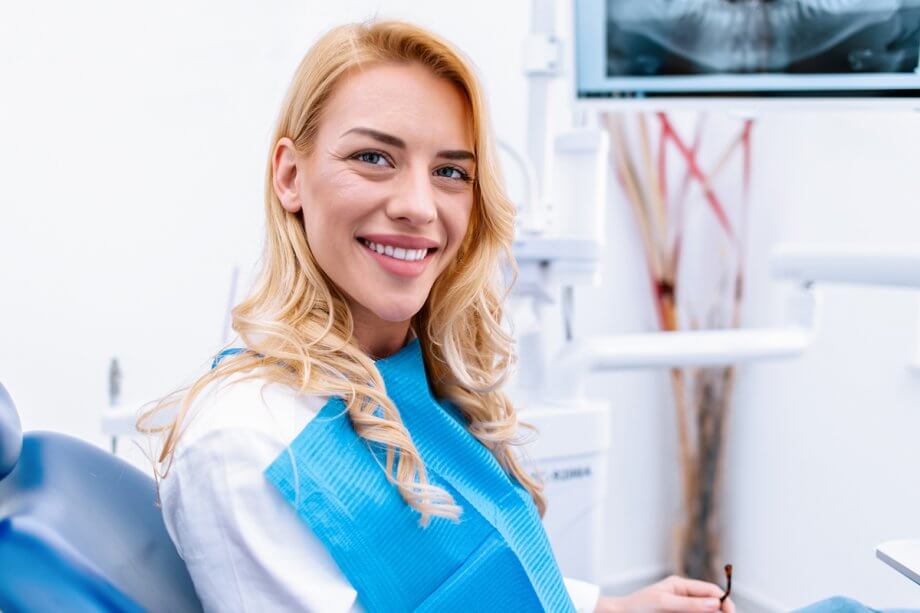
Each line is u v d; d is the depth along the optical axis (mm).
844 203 1641
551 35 1421
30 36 1477
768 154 1832
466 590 653
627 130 1910
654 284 1991
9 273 1491
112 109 1544
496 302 861
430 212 667
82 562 542
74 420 1557
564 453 1332
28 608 527
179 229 1613
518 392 1442
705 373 1993
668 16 1258
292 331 673
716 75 1235
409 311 694
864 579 1596
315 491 608
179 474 617
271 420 625
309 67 696
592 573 1392
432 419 735
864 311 1587
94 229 1548
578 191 1372
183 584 703
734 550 1951
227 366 670
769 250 1841
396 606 626
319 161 678
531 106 1449
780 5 1160
